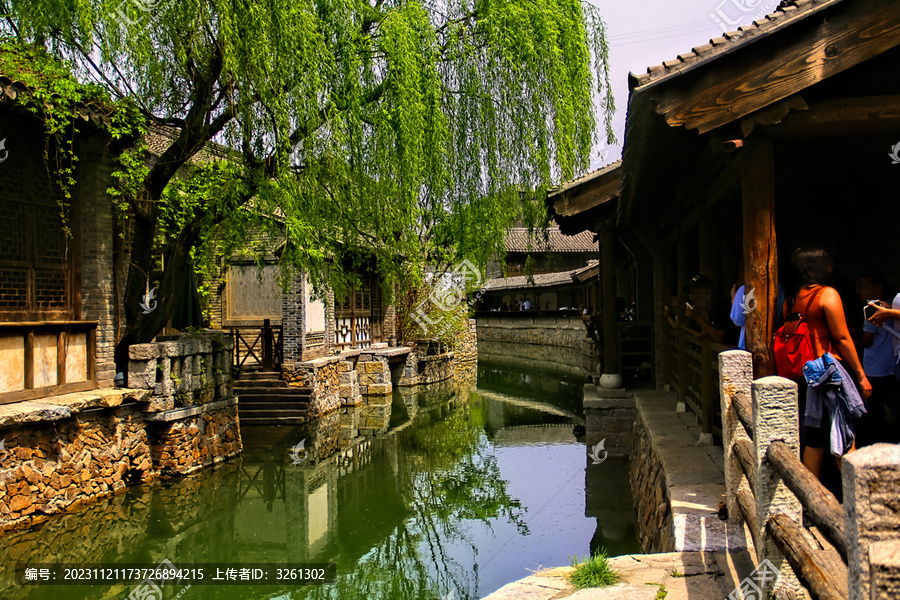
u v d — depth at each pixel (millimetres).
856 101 4215
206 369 10477
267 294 17500
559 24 8992
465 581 6438
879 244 6668
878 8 4039
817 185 6934
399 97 7785
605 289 11039
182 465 9617
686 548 3666
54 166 8461
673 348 9609
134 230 9492
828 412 3576
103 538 7441
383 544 7605
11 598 5793
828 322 3559
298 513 8734
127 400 8852
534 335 35562
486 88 8930
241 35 7438
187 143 8852
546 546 7094
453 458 11625
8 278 7797
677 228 8781
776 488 2637
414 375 21328
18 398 7688
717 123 4230
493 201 9297
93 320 8820
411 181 7941
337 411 16547
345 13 7938
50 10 7410
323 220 9156
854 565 1436
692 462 5559
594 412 10664
